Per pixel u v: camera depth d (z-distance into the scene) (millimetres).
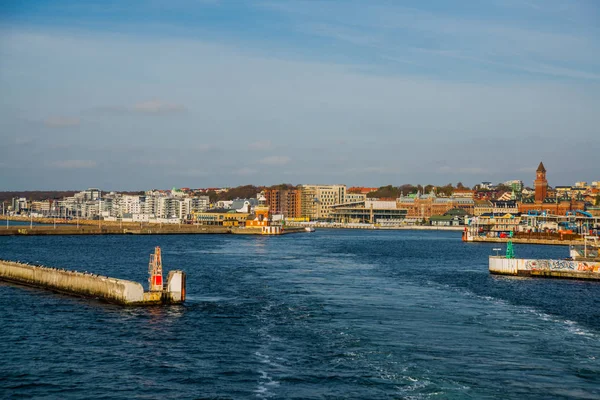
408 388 53719
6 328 74438
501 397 52000
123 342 68125
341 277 129500
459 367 59500
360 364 60094
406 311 86938
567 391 53625
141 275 133375
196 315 82688
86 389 53344
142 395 52062
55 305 89750
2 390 52938
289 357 62375
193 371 58000
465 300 97875
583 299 100875
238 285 113875
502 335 72312
